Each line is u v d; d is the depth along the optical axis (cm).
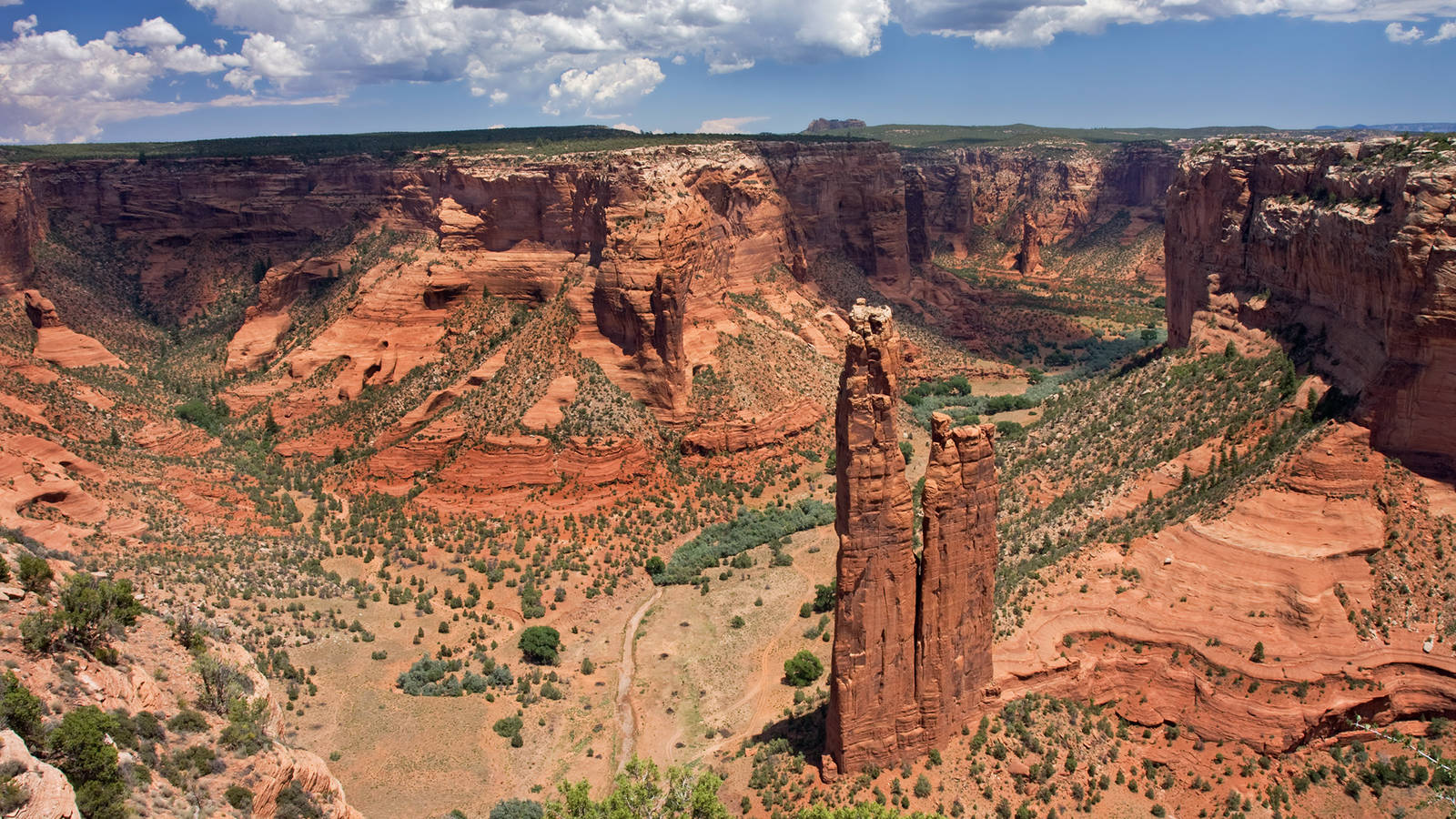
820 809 5400
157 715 4906
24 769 3622
